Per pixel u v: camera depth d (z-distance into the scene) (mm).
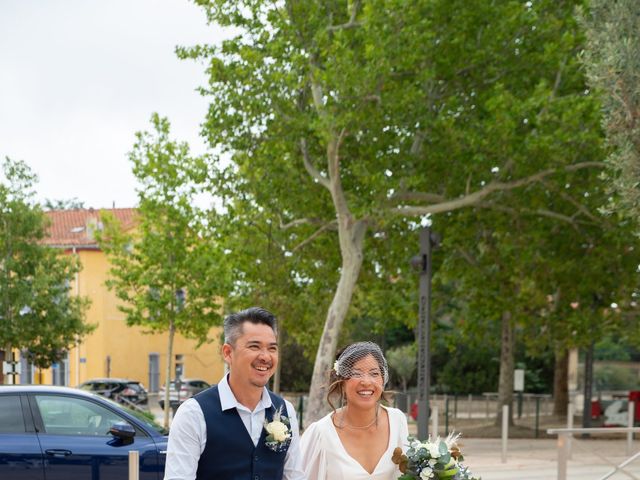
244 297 30234
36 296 33062
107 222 31547
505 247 24422
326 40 18547
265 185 21969
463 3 19688
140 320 31438
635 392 24656
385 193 19125
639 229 11312
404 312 27297
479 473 14656
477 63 20469
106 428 8992
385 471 4898
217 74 20469
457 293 27469
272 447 4000
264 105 19953
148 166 29406
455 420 31172
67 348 35219
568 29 20891
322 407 20516
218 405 3988
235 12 20375
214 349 56250
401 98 18562
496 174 20672
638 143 10547
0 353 33625
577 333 23750
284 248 24422
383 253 24484
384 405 5152
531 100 18344
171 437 3941
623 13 10523
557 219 23781
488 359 48344
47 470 8562
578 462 16188
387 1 17250
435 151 20094
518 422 29062
